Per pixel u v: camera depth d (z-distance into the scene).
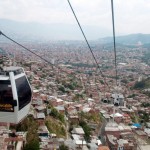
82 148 62.41
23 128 59.66
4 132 50.84
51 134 63.88
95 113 100.06
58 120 77.00
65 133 73.25
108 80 194.25
